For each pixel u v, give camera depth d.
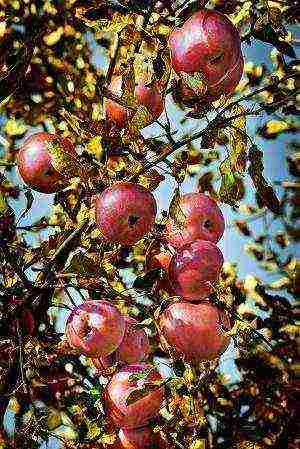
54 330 1.54
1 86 1.49
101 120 1.32
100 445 1.40
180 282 1.28
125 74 1.20
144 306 1.36
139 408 1.29
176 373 1.32
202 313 1.28
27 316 1.31
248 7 1.25
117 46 1.32
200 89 1.15
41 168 1.35
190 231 1.30
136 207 1.22
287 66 1.48
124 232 1.23
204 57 1.18
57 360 1.42
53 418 1.37
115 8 1.27
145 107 1.19
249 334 1.28
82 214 1.30
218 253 1.29
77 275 1.27
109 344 1.28
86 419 1.39
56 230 1.42
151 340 1.53
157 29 1.25
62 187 1.37
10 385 1.32
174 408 1.32
